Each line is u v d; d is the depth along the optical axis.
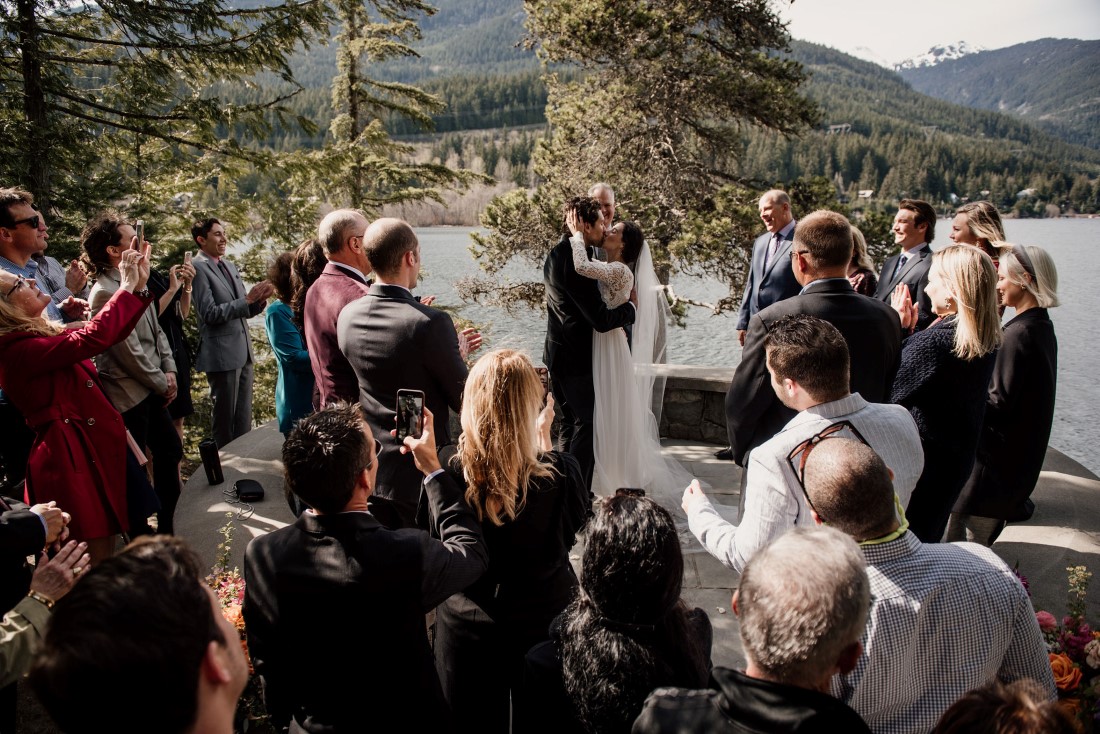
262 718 2.50
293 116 8.48
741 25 11.84
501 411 2.08
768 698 1.27
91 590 1.09
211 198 9.27
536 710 1.78
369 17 12.71
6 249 3.57
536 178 14.17
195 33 7.46
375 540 1.78
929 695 1.62
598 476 4.16
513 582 2.21
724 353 24.19
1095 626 2.70
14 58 6.89
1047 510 3.64
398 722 1.80
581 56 12.01
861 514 1.61
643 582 1.55
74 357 2.87
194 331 7.54
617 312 3.82
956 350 2.56
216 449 4.17
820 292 2.77
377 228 2.84
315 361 3.27
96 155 7.38
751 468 2.04
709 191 12.41
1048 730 1.17
